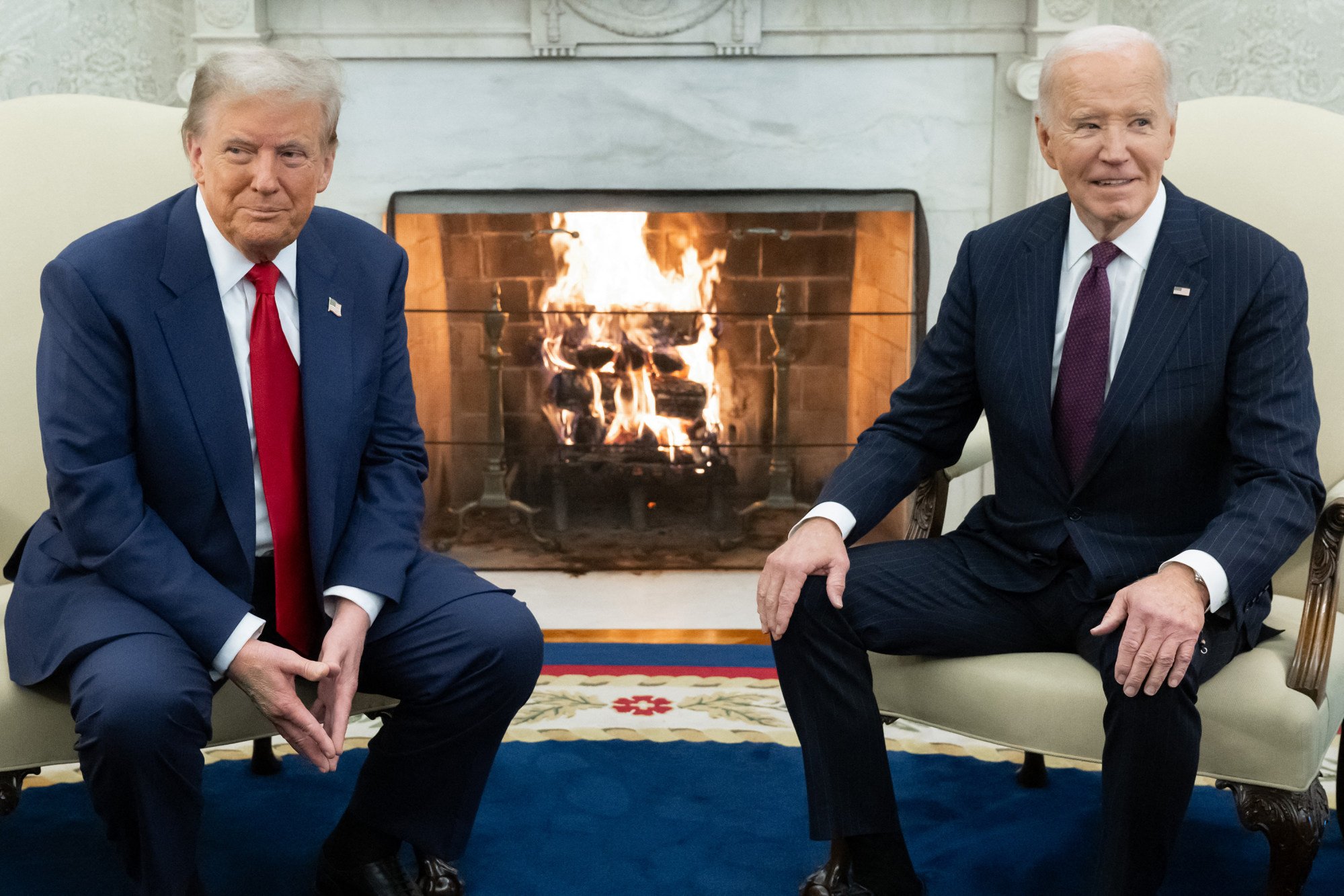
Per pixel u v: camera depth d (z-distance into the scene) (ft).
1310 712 4.66
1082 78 5.06
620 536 11.02
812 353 10.50
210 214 4.97
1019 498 5.50
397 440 5.52
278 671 4.74
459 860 6.01
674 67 10.03
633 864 5.99
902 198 10.15
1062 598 5.26
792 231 10.27
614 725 7.64
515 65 10.06
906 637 5.32
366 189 10.29
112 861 5.96
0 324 5.89
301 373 5.14
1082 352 5.30
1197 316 5.10
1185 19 9.60
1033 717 5.00
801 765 7.07
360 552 5.17
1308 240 5.95
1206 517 5.24
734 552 11.00
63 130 6.10
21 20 9.23
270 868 5.91
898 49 9.93
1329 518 4.90
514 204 10.23
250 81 4.67
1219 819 6.44
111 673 4.55
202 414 4.92
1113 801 4.75
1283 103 6.24
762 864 5.99
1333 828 6.41
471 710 5.22
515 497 10.94
